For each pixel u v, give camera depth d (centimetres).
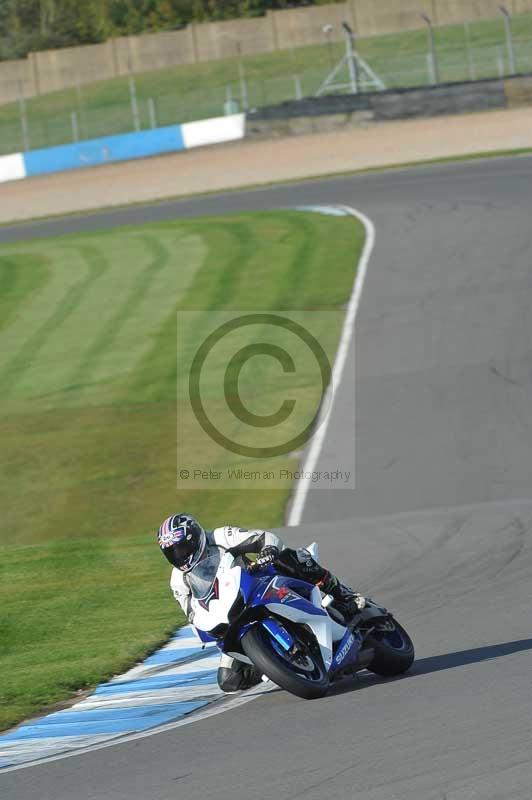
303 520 5328
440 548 4044
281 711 2303
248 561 2419
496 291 8450
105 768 2062
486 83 15388
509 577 3481
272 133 16812
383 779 1780
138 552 4603
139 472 6322
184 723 2341
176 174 15975
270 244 10681
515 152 13288
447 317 8044
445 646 2758
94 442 6800
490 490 5419
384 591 3519
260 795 1778
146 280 10075
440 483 5588
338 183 13475
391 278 9125
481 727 1991
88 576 4194
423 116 15688
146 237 11856
